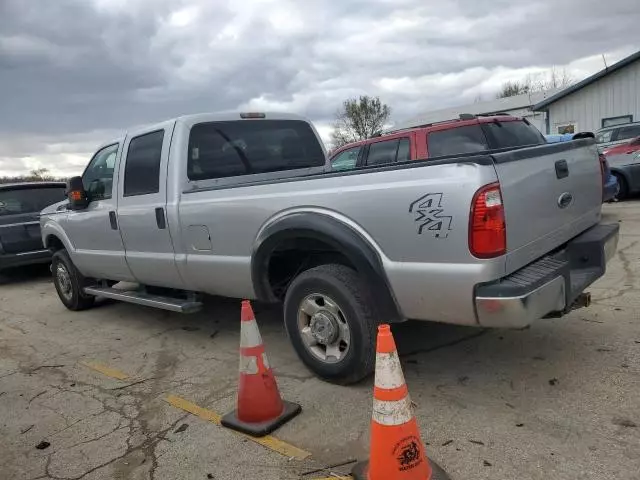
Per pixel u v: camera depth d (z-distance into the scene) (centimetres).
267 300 422
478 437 302
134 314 645
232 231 421
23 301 802
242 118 526
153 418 366
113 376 452
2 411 401
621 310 472
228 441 325
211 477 290
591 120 2100
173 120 486
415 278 321
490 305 298
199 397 392
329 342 373
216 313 607
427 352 429
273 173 538
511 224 305
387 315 349
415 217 316
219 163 499
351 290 352
